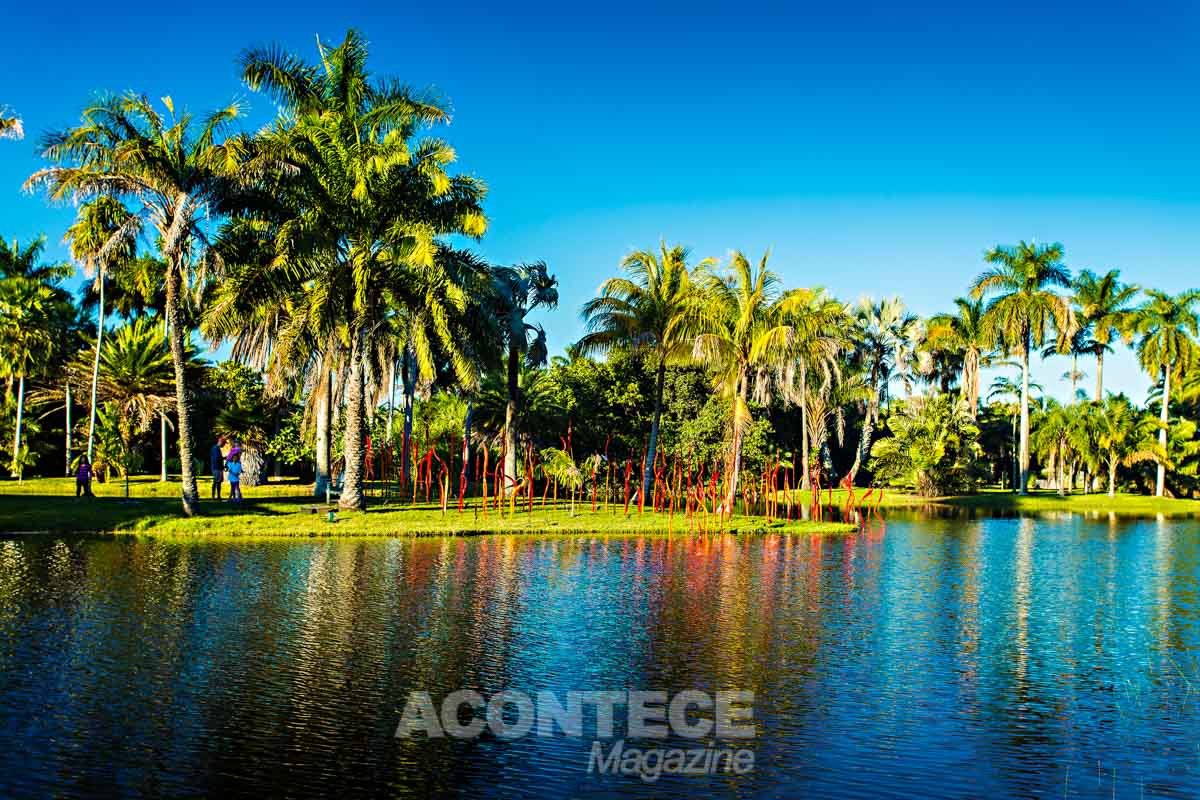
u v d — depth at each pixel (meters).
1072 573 24.05
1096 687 12.65
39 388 55.50
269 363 38.59
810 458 64.25
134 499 35.28
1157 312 70.81
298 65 32.91
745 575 22.50
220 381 54.56
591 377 55.91
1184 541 33.94
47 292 52.53
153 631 14.59
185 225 29.58
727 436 45.66
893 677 12.98
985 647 14.90
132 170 29.11
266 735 10.09
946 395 68.31
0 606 16.28
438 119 33.31
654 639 14.95
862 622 16.72
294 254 30.83
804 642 14.97
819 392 58.72
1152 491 77.44
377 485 49.38
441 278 32.75
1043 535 36.31
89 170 29.09
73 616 15.55
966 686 12.61
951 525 41.94
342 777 9.05
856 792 9.01
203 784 8.75
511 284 42.34
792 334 39.16
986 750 10.17
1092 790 9.16
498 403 51.91
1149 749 10.27
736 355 40.62
